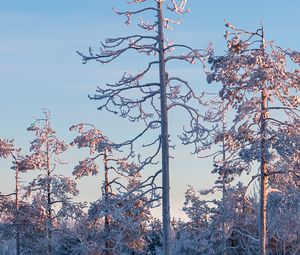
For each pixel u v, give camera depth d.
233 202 28.61
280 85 23.72
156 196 20.70
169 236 20.61
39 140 41.47
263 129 24.12
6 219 43.31
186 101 20.80
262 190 24.91
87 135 36.38
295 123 24.14
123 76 20.59
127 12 20.64
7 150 43.47
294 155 23.69
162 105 20.66
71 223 41.94
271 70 23.59
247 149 23.81
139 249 35.97
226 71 23.39
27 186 41.31
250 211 28.36
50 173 41.62
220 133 24.03
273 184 25.11
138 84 20.77
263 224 25.00
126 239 35.12
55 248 40.53
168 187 20.66
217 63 23.36
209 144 20.33
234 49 23.95
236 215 28.62
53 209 40.91
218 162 24.95
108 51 20.64
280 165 24.58
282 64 24.08
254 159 23.50
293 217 27.97
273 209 26.92
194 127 20.28
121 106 20.58
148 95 20.73
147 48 20.80
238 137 24.16
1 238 43.06
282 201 25.20
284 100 24.27
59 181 40.62
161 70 20.72
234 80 23.66
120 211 20.56
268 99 24.31
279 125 24.31
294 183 24.80
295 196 24.70
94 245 35.19
